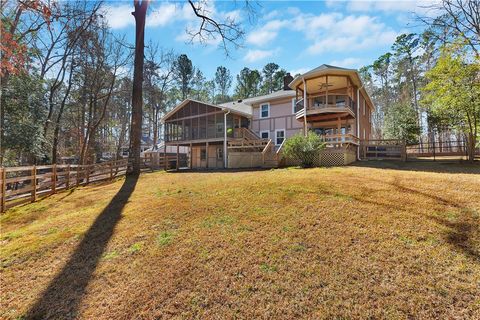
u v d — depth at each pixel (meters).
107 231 4.56
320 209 4.70
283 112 19.34
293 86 15.78
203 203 5.79
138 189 8.59
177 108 21.42
